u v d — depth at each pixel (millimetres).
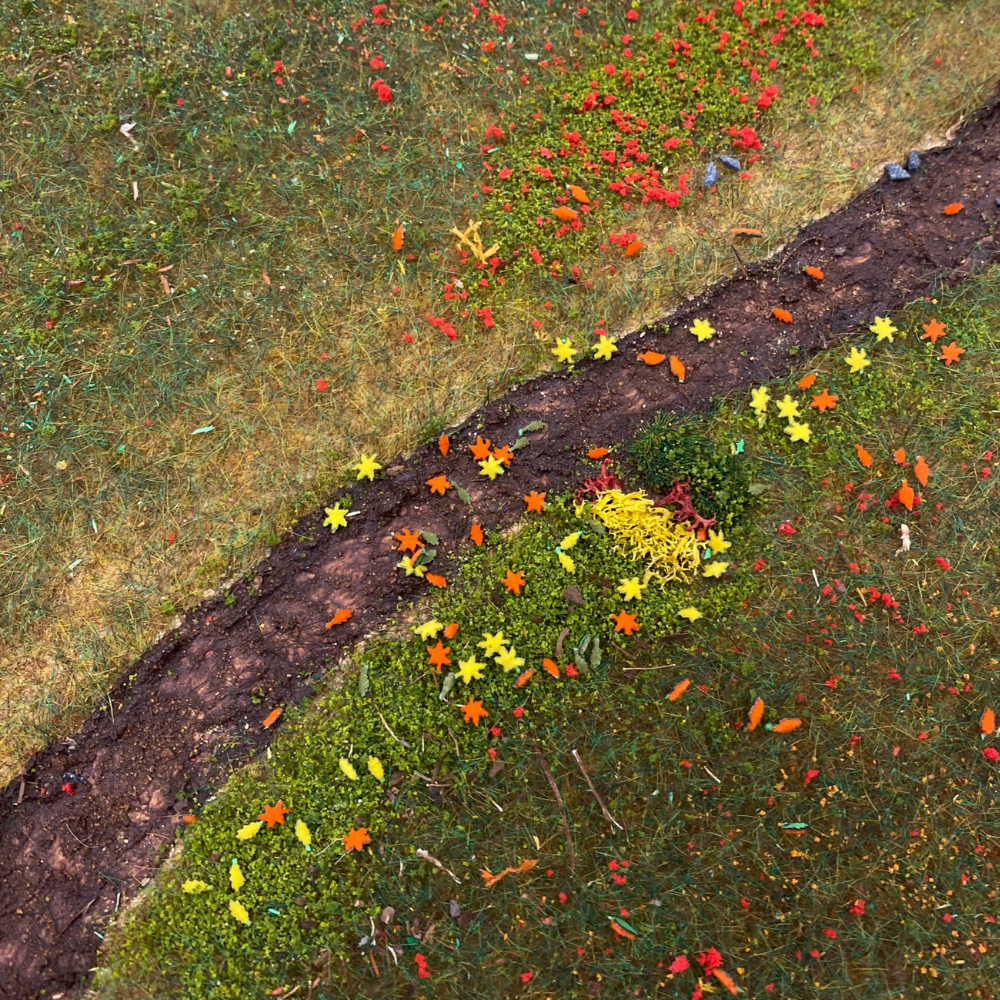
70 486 3307
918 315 3357
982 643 3023
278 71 3742
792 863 2844
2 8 3768
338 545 3215
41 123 3658
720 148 3596
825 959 2762
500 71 3732
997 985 2723
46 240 3531
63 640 3162
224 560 3209
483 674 3006
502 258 3477
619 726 2969
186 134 3656
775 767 2924
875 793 2898
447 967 2793
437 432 3314
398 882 2863
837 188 3543
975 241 3438
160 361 3412
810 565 3096
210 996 2793
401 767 2945
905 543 3100
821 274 3420
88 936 2865
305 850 2869
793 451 3225
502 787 2930
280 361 3410
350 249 3521
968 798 2885
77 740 3059
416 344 3412
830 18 3729
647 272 3459
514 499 3230
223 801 2959
